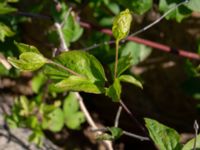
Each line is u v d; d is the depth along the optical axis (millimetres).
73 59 268
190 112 598
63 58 268
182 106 597
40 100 502
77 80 265
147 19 540
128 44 472
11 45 420
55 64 264
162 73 580
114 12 491
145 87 600
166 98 598
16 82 632
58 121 500
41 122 491
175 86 583
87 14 557
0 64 474
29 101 485
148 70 583
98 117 650
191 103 589
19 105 491
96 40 507
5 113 531
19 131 517
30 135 487
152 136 275
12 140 500
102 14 512
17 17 479
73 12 475
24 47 258
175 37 550
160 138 275
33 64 253
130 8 425
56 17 442
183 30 545
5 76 631
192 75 483
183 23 542
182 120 606
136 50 475
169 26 546
